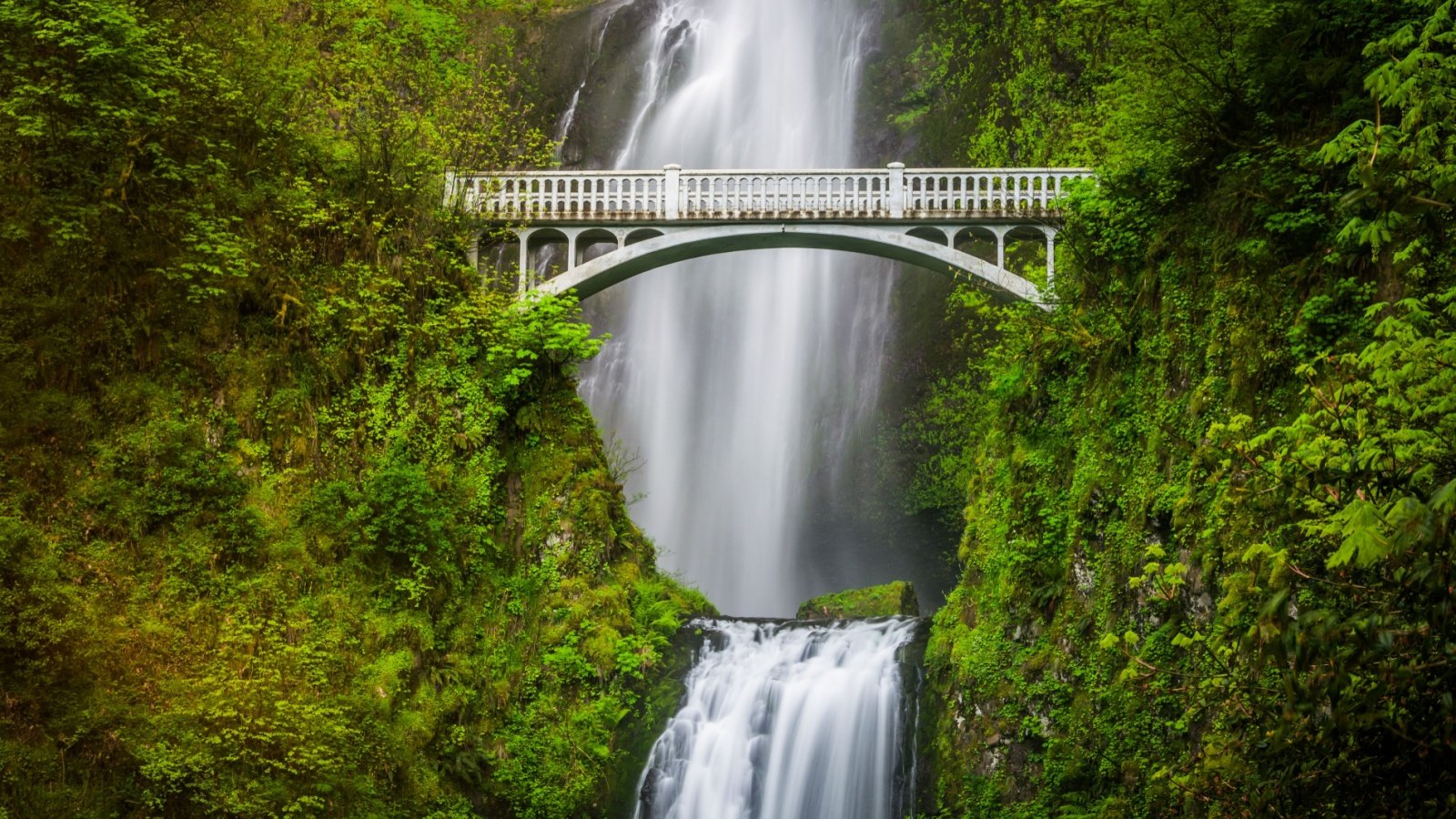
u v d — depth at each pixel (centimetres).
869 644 2241
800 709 2183
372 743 1853
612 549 2295
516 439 2275
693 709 2211
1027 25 3559
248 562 1898
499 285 2620
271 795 1686
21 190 1872
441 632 2058
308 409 2073
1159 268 1945
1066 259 2341
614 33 4275
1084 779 1819
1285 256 1688
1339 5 1720
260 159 2170
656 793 2141
